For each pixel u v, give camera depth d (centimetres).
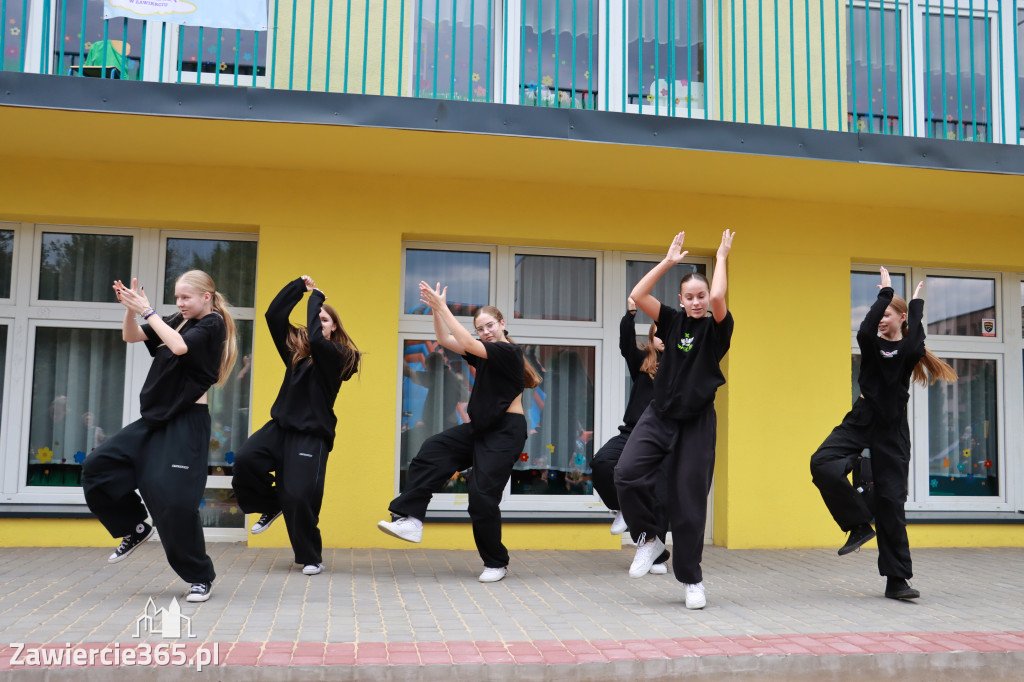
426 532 620
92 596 428
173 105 512
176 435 412
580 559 595
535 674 323
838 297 686
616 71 689
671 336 442
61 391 621
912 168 588
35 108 500
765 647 353
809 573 553
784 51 696
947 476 723
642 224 661
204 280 434
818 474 468
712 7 701
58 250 626
